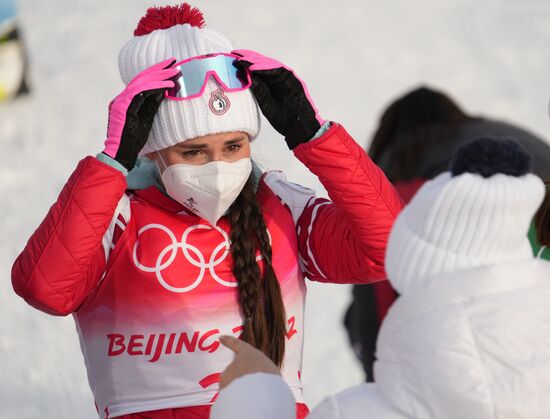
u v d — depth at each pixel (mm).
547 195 6660
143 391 6414
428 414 4027
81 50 26641
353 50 26688
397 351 4105
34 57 26281
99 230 6059
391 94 23906
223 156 6289
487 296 3969
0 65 24172
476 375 3895
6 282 15773
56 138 22078
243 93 6230
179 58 6355
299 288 6824
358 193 6375
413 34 27609
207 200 6242
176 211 6512
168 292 6387
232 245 6473
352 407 4254
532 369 3871
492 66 25422
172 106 6148
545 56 25828
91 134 22297
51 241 6008
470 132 9117
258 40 27422
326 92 24109
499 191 3932
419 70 25438
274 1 29938
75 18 28453
